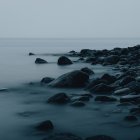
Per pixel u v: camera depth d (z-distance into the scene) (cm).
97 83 1066
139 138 556
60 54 3478
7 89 1124
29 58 2909
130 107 775
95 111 759
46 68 1878
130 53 2306
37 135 592
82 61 2258
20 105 853
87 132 604
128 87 981
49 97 936
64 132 598
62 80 1139
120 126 638
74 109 786
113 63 1947
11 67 2014
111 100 854
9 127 645
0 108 819
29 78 1431
